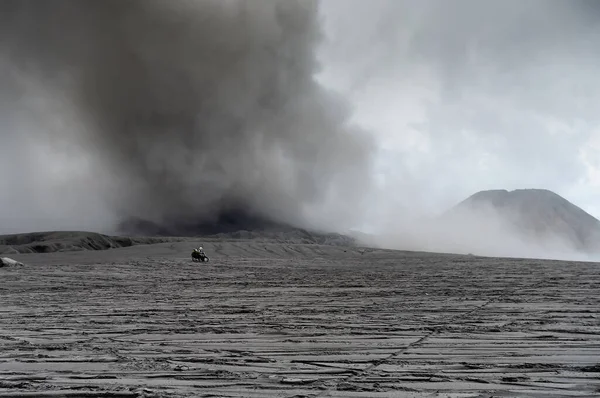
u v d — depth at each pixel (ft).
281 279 147.23
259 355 53.11
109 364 50.11
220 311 85.25
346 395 38.99
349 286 124.26
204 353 54.44
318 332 65.16
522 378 42.80
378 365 48.19
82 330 69.36
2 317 81.15
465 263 222.48
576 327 65.72
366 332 64.64
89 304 96.17
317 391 40.16
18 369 48.49
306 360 50.55
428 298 97.86
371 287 120.88
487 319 72.84
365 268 195.72
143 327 71.05
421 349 54.54
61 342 61.52
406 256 308.19
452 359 50.01
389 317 76.02
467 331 64.08
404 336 61.72
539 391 39.24
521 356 50.75
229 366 48.67
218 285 131.13
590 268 179.01
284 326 69.92
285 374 45.50
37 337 64.95
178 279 149.38
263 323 72.64
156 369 47.85
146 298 104.78
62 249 403.34
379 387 40.93
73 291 118.93
